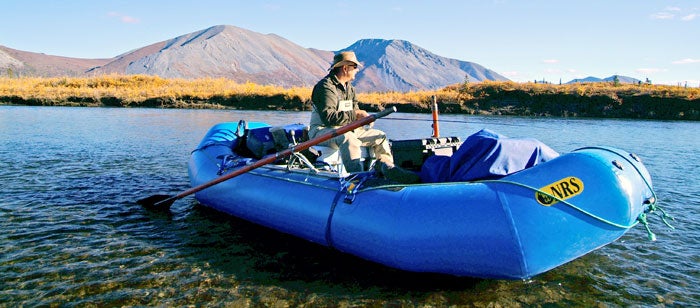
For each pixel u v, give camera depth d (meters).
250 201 6.09
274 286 4.76
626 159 4.52
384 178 5.38
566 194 4.22
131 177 9.70
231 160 6.86
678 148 15.46
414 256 4.49
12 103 37.84
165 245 5.82
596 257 5.49
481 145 4.87
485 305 4.39
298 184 5.68
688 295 4.60
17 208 7.24
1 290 4.62
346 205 5.04
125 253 5.55
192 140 16.09
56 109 33.06
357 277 4.94
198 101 39.66
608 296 4.56
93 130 18.72
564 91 36.12
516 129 21.86
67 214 7.00
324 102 5.97
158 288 4.71
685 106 32.53
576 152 4.52
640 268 5.21
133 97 39.53
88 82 55.88
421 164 6.19
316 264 5.25
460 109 35.31
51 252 5.55
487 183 4.51
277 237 6.08
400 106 35.38
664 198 8.32
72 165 10.86
